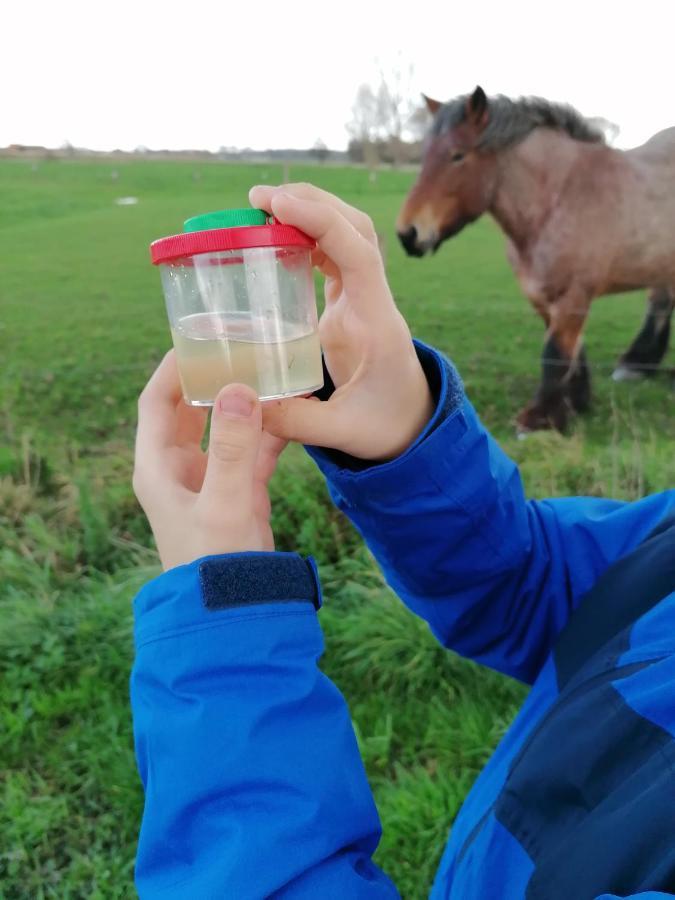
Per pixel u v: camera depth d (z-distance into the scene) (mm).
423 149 3764
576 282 3695
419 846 2027
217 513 790
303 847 668
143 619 766
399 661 2684
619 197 3613
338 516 3301
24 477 3676
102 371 4035
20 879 2109
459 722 2436
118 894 2051
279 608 763
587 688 876
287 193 881
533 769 852
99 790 2346
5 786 2377
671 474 3307
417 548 1044
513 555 1090
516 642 1202
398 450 966
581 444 3648
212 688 719
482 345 3920
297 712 729
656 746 732
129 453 3809
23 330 4031
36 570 3146
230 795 684
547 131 3607
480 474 998
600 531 1173
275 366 873
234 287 856
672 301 3676
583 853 714
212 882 643
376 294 893
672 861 614
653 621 865
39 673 2713
